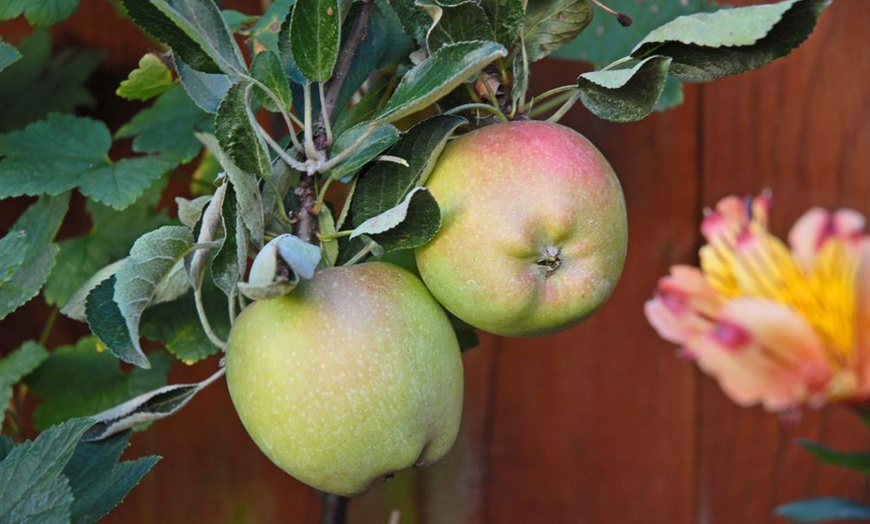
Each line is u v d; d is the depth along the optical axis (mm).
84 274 759
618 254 604
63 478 575
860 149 828
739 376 519
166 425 833
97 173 717
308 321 577
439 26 613
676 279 545
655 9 769
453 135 631
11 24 825
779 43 595
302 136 646
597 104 616
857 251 523
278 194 600
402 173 604
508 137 595
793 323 518
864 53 827
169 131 750
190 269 610
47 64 817
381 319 582
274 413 577
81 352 742
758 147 835
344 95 653
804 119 832
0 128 804
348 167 601
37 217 718
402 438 583
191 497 834
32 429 812
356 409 574
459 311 600
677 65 612
